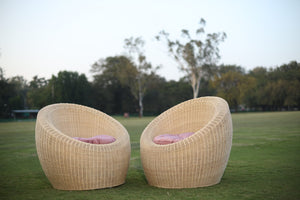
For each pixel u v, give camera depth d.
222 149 4.47
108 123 5.76
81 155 4.36
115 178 4.67
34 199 4.01
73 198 4.00
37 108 52.66
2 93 50.16
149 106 55.72
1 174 5.89
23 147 10.29
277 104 53.28
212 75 39.03
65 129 5.59
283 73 56.25
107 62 54.88
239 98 50.22
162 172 4.48
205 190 4.27
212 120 4.53
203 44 36.97
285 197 3.85
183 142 4.37
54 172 4.50
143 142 4.88
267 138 10.86
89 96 48.31
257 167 5.89
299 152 7.62
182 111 5.83
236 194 4.02
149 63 43.84
